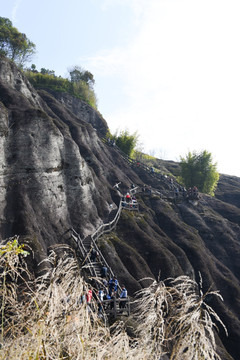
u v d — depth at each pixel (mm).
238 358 36031
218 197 85500
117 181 55500
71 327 4910
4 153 30141
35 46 76625
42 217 31219
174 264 39844
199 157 76625
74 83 85188
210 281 43781
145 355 5137
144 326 5410
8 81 42906
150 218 49344
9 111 33188
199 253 46875
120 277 32844
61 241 31188
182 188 62125
